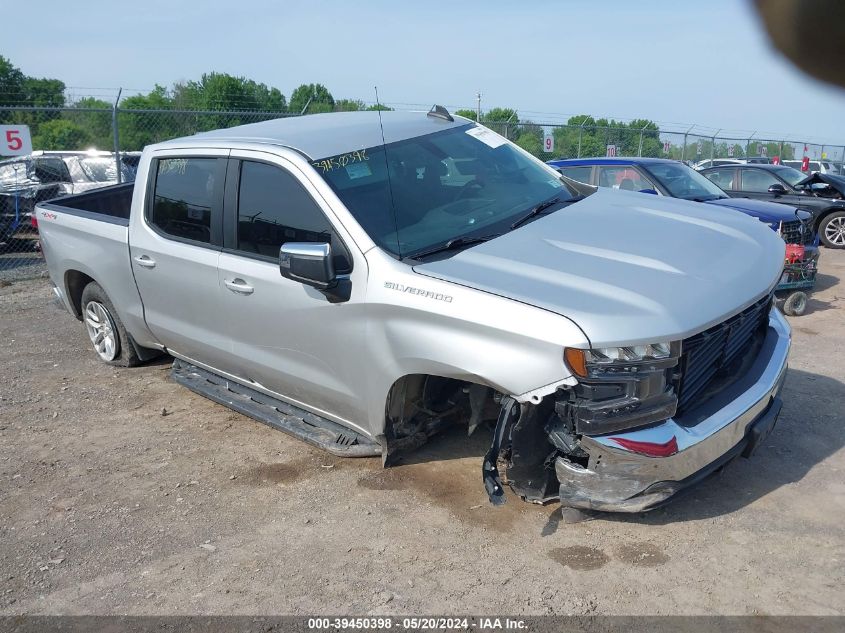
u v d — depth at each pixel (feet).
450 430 15.16
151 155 16.74
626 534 11.36
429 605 10.04
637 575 10.37
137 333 18.58
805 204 40.63
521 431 10.70
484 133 16.06
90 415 17.80
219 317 15.05
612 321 9.68
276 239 13.55
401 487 13.28
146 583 11.03
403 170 13.70
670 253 11.59
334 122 15.43
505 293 10.48
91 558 11.78
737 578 10.18
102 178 48.52
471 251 11.87
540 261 11.30
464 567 10.83
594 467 10.22
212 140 15.44
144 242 16.66
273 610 10.20
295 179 13.28
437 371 11.22
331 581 10.75
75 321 27.09
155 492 13.84
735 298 10.77
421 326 11.22
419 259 11.86
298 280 12.12
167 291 16.30
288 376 13.99
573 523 11.68
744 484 12.69
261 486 13.80
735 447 10.96
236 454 15.29
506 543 11.35
